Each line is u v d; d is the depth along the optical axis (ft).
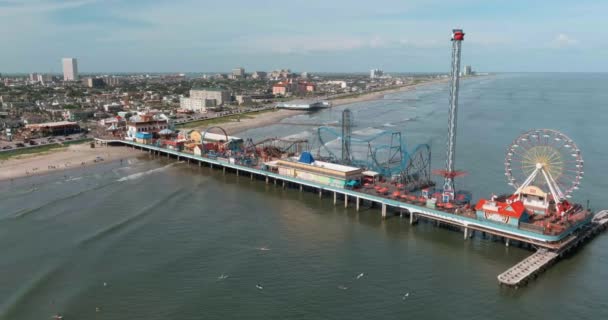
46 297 265.95
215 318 245.45
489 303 261.03
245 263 310.45
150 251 329.11
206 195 478.59
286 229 377.50
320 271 299.38
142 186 509.76
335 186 448.24
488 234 363.76
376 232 371.97
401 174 465.88
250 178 558.56
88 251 327.88
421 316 247.50
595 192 457.27
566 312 252.83
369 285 280.92
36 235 358.43
